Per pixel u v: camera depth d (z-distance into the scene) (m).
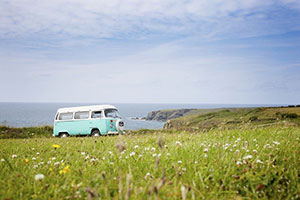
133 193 3.07
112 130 17.66
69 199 3.21
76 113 18.64
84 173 4.03
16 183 3.58
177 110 124.62
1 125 25.30
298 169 4.26
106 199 2.93
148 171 4.19
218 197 3.43
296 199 3.38
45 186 3.50
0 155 6.31
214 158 4.84
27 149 7.79
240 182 3.79
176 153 5.22
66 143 9.27
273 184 3.77
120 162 4.75
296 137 7.64
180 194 3.01
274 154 5.01
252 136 8.29
